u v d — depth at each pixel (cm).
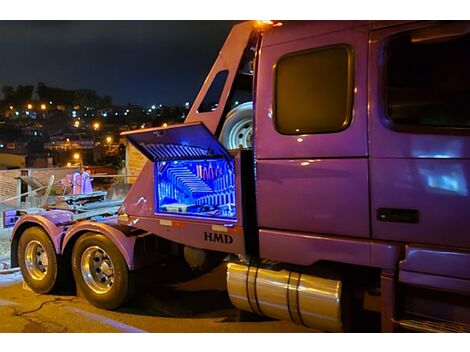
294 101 294
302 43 293
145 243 412
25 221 496
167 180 368
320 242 284
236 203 319
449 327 255
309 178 287
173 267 452
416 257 251
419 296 268
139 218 392
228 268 343
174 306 430
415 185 251
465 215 238
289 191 296
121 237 406
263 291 321
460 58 244
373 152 262
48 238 478
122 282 412
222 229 329
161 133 335
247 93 369
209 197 339
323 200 282
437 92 248
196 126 308
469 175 237
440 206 245
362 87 267
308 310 302
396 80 258
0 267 632
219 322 395
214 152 327
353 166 270
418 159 250
